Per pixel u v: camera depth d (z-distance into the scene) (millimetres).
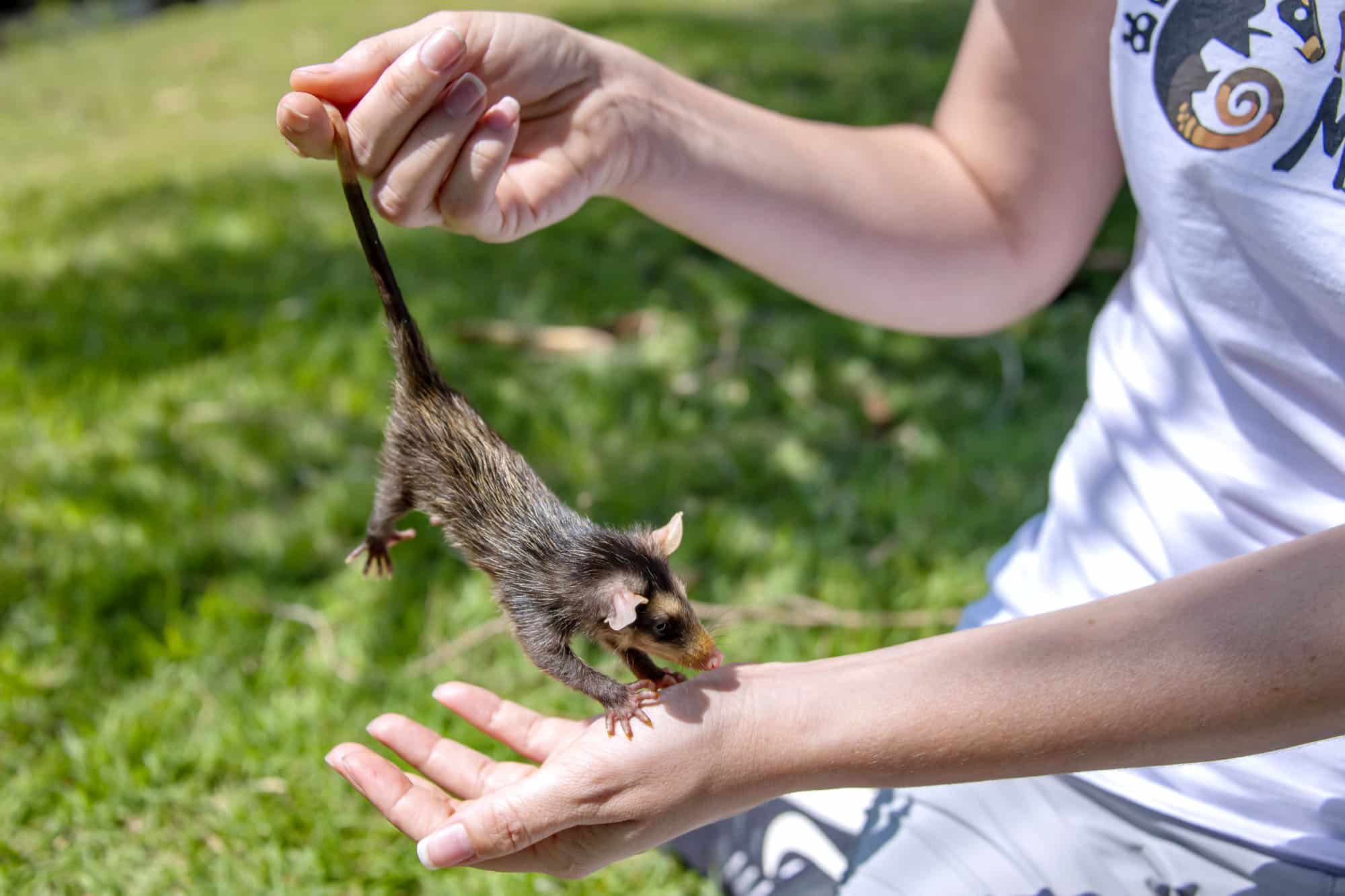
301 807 1175
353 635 1299
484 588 1330
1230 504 998
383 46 970
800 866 1085
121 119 3574
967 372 1746
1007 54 1113
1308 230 949
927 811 1051
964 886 1022
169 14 5879
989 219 1139
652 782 940
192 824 1177
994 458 1520
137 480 1462
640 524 1053
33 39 5621
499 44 1007
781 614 1313
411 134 949
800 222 1103
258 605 1326
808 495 1450
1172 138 988
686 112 1073
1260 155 959
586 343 1812
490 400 1619
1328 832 983
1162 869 1007
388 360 1740
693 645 1017
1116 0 1076
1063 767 921
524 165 1026
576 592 992
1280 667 892
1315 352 966
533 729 1036
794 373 1714
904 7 3846
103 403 1638
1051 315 1874
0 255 2277
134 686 1264
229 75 4031
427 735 1013
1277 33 955
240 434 1561
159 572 1352
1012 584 1095
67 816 1177
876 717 932
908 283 1137
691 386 1692
